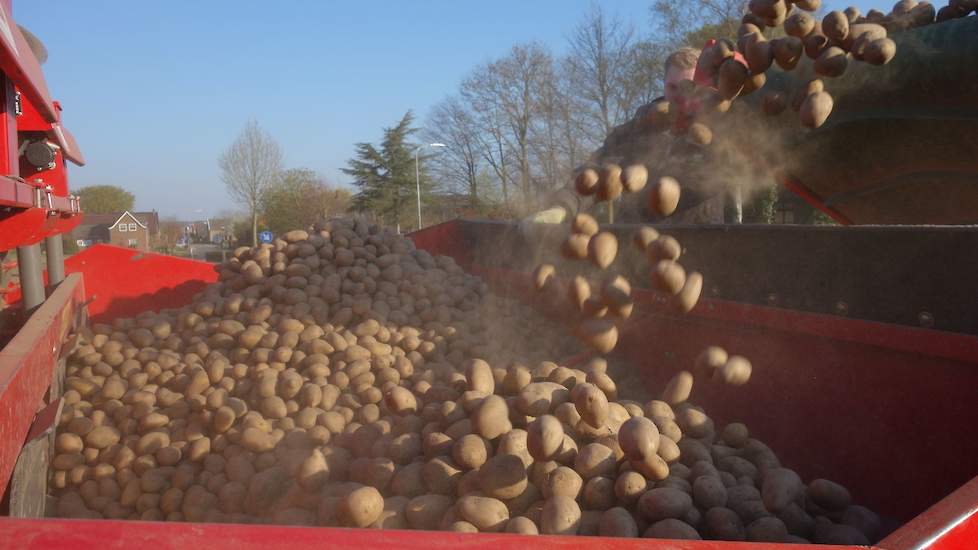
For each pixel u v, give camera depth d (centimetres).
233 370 386
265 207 4681
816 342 267
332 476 269
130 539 104
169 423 349
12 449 191
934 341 218
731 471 247
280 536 109
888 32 312
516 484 218
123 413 360
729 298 310
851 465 252
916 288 227
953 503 133
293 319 419
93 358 408
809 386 271
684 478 231
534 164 3466
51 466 332
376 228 549
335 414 327
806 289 270
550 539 117
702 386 328
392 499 234
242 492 295
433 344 418
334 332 405
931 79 280
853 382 252
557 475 220
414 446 260
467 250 623
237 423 335
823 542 214
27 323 298
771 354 289
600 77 2706
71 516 315
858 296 248
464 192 4531
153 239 7250
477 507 213
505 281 527
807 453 271
